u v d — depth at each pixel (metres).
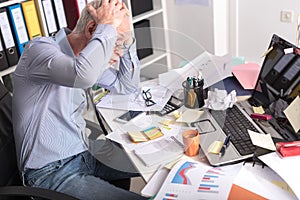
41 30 2.39
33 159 1.50
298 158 1.18
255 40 3.29
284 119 1.37
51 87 1.47
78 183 1.44
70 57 1.38
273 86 1.49
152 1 3.19
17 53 2.31
